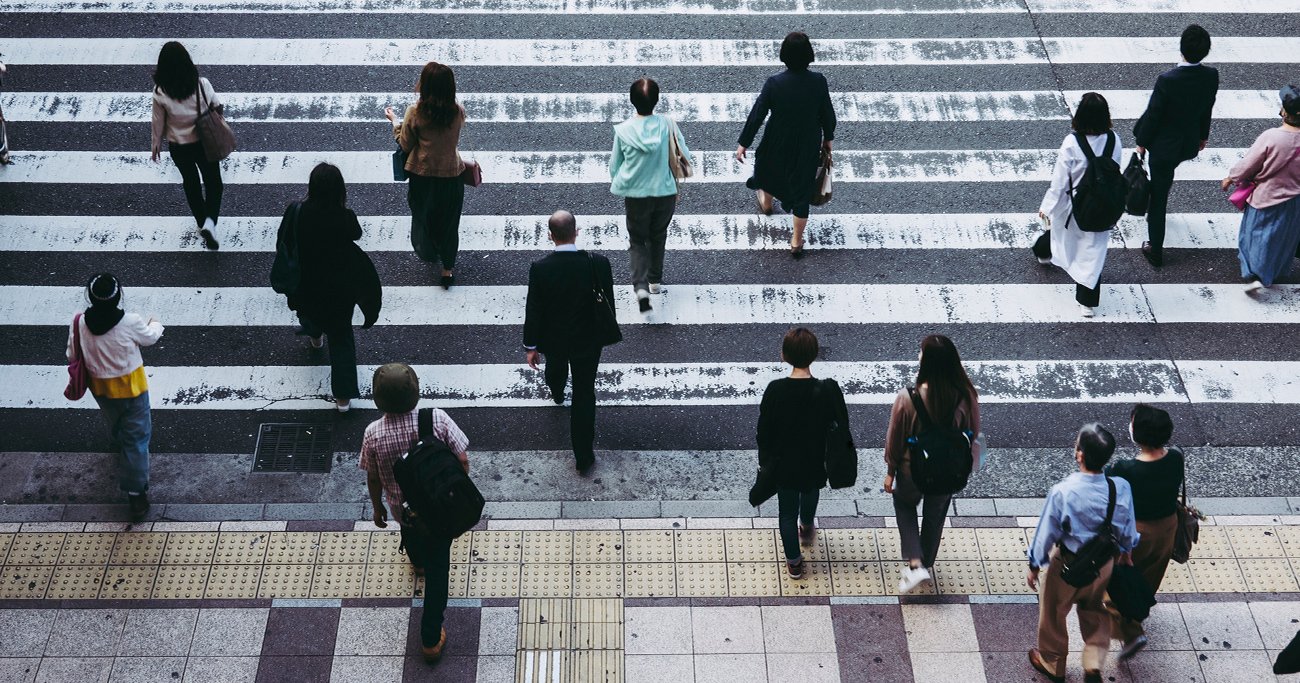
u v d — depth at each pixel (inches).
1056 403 330.3
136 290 355.3
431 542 243.1
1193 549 290.8
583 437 299.0
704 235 378.3
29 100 412.8
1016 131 411.5
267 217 378.6
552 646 267.9
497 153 399.9
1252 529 296.4
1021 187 393.7
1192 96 337.4
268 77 423.5
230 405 325.4
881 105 419.5
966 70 433.7
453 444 242.2
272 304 353.7
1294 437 321.4
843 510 300.0
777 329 349.7
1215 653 268.4
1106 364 340.8
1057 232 342.6
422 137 322.0
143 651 266.1
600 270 276.4
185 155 344.5
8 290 352.8
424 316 351.3
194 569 282.5
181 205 382.9
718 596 279.0
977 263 370.3
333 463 310.8
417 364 338.0
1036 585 255.1
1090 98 323.0
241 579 280.7
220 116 343.6
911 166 399.5
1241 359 342.6
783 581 282.2
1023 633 272.1
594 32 446.6
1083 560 232.5
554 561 285.4
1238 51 442.3
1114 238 381.4
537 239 374.9
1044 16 458.0
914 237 377.7
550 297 275.4
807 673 263.6
